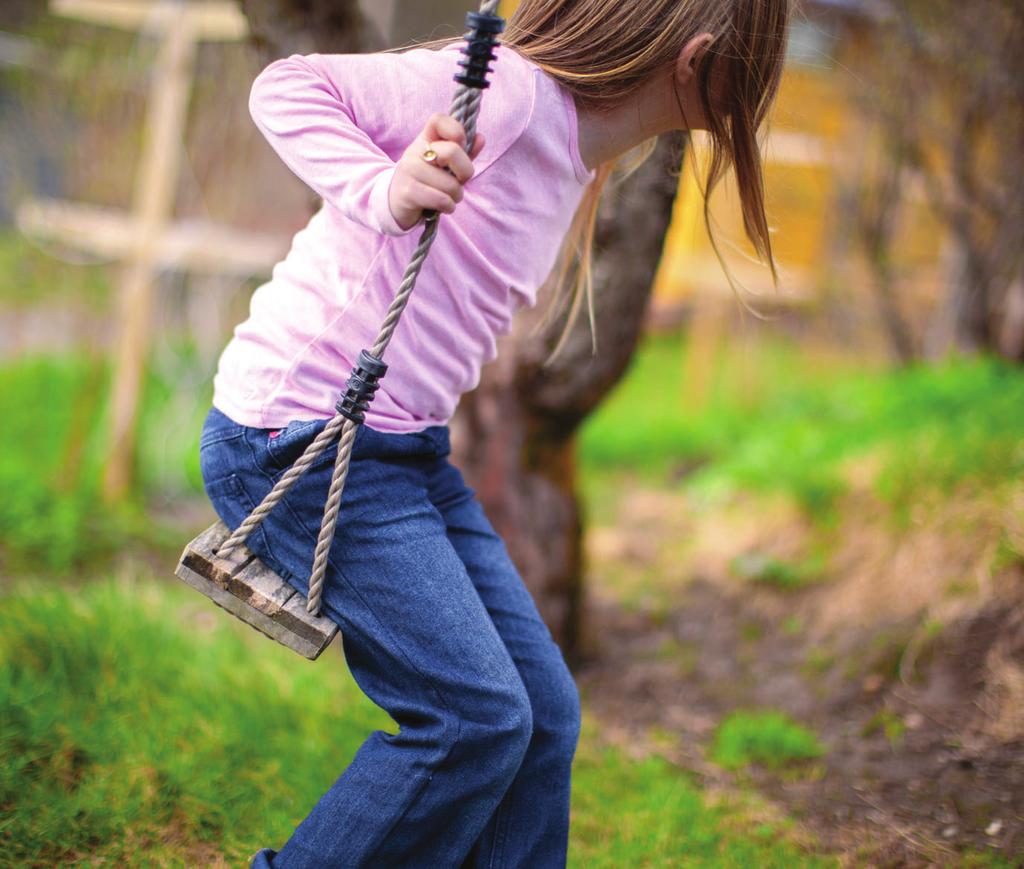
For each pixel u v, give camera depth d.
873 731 2.75
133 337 4.29
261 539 1.63
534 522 3.15
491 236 1.60
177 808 2.23
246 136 4.62
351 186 1.48
